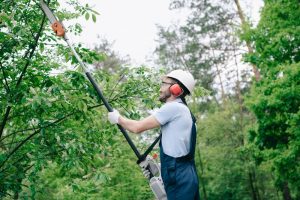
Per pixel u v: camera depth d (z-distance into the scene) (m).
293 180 14.35
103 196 11.08
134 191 11.90
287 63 12.88
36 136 5.43
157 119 3.10
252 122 25.62
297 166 13.86
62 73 5.13
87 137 5.62
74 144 4.87
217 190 27.45
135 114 5.60
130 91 5.51
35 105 4.30
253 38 14.64
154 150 6.18
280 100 12.86
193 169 3.11
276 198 27.14
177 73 3.30
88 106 5.33
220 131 25.72
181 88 3.27
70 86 5.12
